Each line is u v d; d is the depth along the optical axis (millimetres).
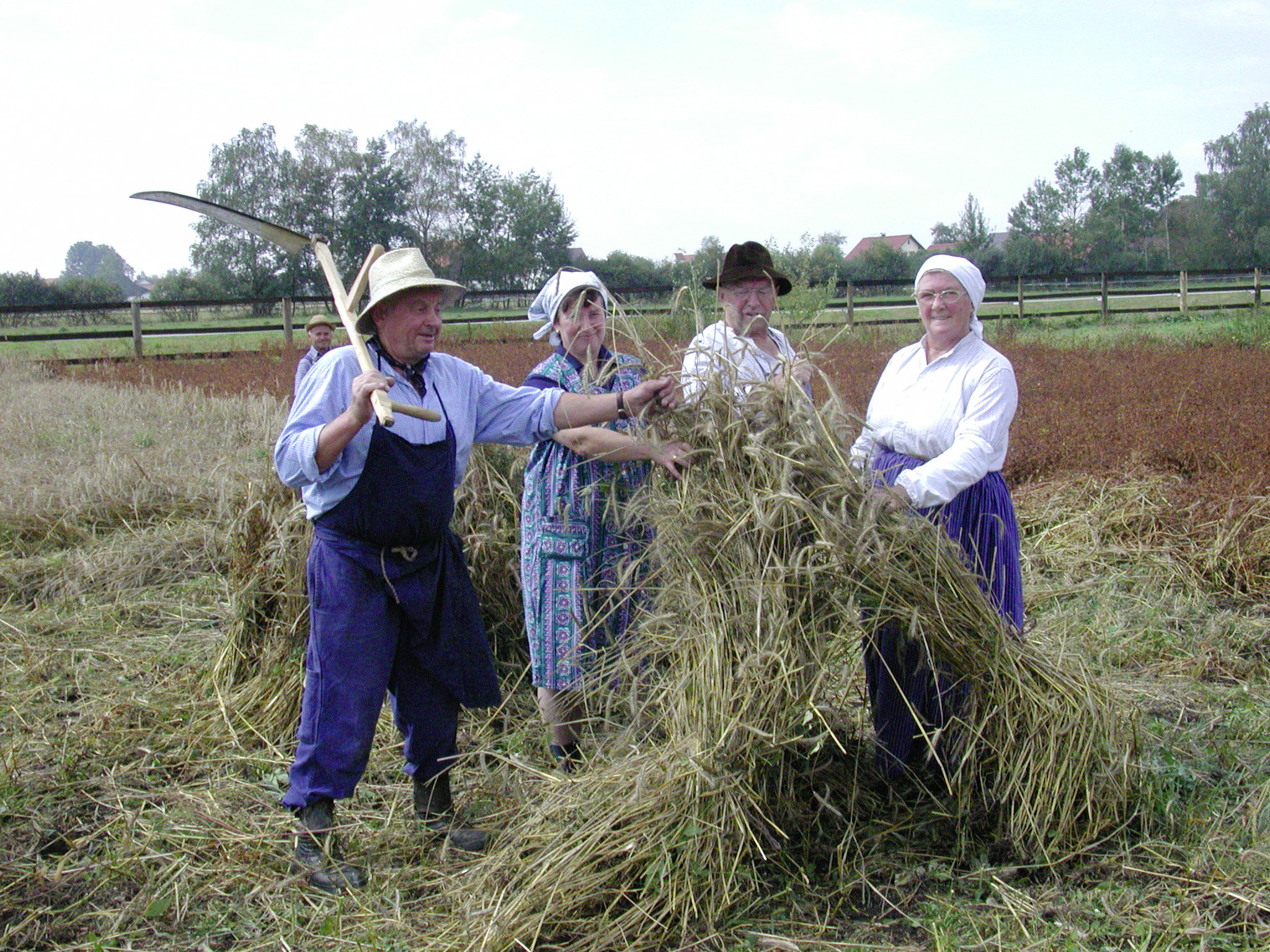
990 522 3182
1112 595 4984
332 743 2984
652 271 35125
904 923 2658
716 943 2570
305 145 58750
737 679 2746
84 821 3314
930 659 2869
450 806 3271
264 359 18766
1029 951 2518
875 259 42062
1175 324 20938
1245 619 4734
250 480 4598
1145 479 6473
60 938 2738
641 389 3111
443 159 60594
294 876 2951
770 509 2818
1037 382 10609
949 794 3029
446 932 2648
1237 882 2689
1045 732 2891
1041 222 79562
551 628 3449
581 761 3438
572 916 2611
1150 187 78062
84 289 44219
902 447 3305
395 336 2969
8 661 4613
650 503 3152
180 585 5688
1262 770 3283
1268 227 71250
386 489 2900
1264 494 5922
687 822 2633
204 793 3463
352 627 2969
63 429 10383
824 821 2975
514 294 27484
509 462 4496
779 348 3721
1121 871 2789
